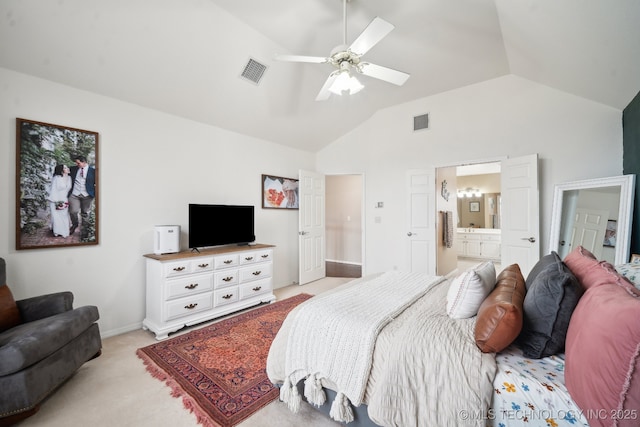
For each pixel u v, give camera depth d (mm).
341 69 2209
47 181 2377
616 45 1911
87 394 1820
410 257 4418
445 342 1265
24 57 2184
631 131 2697
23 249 2264
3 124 2189
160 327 2672
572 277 1182
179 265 2770
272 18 2547
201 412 1650
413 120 4410
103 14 2152
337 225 7004
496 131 3738
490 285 1618
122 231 2822
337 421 1489
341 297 1861
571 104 3256
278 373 1660
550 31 2166
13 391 1524
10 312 1901
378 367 1322
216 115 3488
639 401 706
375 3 2301
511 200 3574
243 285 3342
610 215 2689
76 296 2541
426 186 4297
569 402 955
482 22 2502
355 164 4977
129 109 2869
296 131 4453
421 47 2967
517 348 1283
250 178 4094
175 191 3238
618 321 790
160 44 2504
